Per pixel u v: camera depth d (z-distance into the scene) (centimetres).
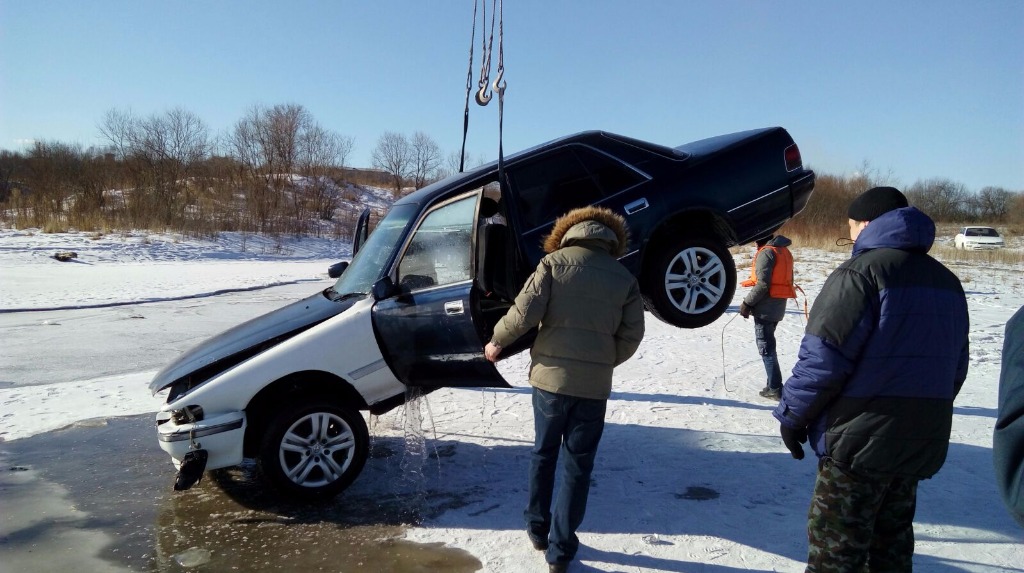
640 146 539
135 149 4422
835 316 260
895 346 256
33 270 2262
